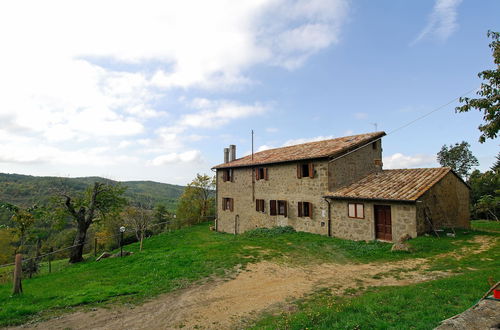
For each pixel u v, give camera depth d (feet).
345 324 17.11
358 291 25.71
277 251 44.88
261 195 72.49
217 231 86.53
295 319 19.10
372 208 48.44
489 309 14.03
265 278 32.12
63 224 63.05
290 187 64.39
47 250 95.14
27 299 27.32
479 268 28.40
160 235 84.79
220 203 87.76
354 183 56.75
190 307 24.58
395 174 55.31
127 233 101.65
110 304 25.72
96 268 41.81
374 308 19.03
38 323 22.00
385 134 65.00
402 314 17.65
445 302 18.86
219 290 28.68
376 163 65.41
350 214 51.90
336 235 54.13
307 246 47.50
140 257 45.88
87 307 25.12
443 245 38.17
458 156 145.07
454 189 52.95
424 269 30.55
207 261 39.83
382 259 36.99
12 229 58.70
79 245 60.23
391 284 26.91
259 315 22.13
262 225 71.67
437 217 47.11
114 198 68.54
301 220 61.52
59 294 28.63
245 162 78.13
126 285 31.01
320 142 73.05
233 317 22.11
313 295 25.75
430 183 45.55
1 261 76.95
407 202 43.42
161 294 28.04
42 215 59.98
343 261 38.09
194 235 79.56
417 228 42.60
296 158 60.85
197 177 115.96
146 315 23.17
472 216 109.50
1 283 40.40
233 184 82.53
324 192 56.34
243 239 57.31
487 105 25.79
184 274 34.32
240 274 33.83
